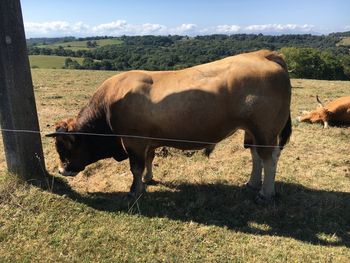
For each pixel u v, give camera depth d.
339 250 4.74
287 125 5.91
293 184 6.52
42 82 19.27
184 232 5.06
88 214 5.40
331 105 10.56
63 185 6.17
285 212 5.62
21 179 5.87
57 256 4.54
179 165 7.32
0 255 4.53
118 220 5.28
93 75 23.56
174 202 5.86
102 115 5.88
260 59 5.55
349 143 8.90
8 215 5.26
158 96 5.45
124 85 5.61
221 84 5.34
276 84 5.36
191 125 5.48
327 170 7.19
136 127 5.60
